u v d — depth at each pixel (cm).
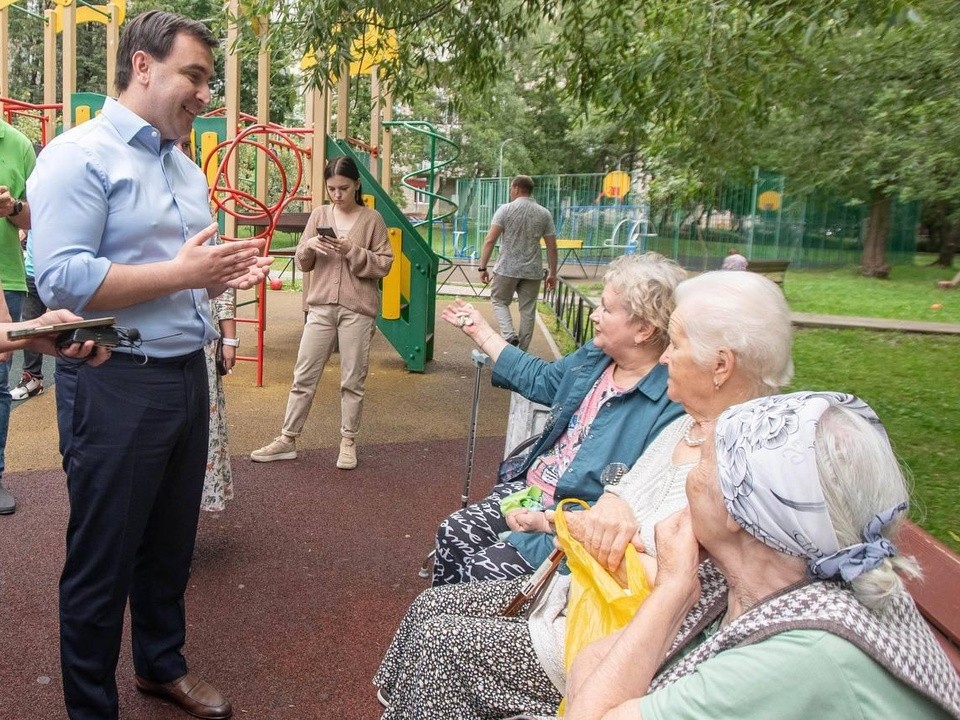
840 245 2408
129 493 232
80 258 213
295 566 385
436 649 209
